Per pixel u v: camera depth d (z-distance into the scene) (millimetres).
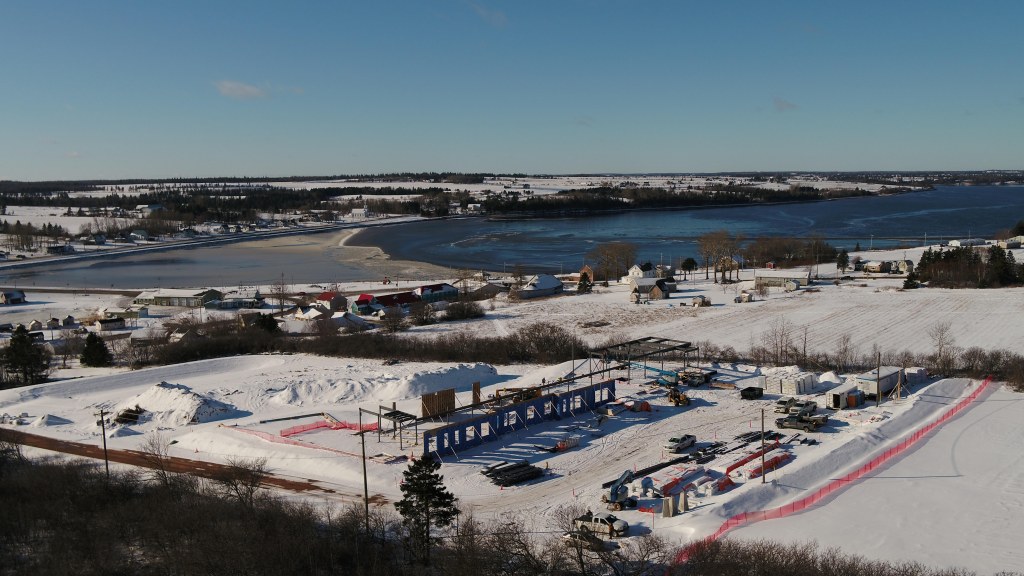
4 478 54125
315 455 60406
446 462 58906
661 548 41562
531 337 102562
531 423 67938
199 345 105625
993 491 51312
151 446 62844
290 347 107312
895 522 46625
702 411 70938
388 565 40344
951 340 96625
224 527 43375
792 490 51406
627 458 59188
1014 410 68500
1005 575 39312
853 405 70750
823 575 37281
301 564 40531
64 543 43906
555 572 38625
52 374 97938
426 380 83812
